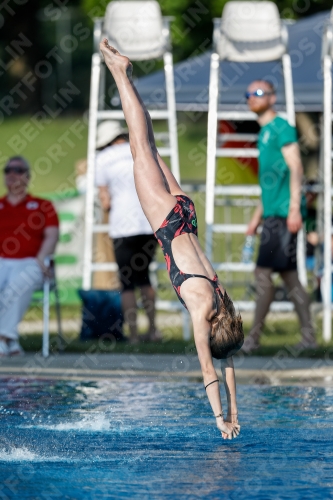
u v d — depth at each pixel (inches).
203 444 581.0
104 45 689.6
